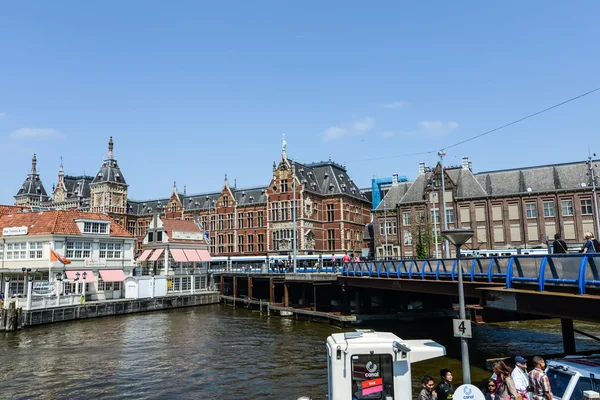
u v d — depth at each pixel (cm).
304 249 7075
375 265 3528
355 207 8206
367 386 1113
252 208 8112
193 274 6384
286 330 3759
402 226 6650
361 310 4178
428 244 5934
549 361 1386
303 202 7188
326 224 7738
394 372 1119
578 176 5747
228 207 8450
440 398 1216
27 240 5047
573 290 1526
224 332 3725
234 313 5091
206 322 4341
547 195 5762
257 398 2022
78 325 4194
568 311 1498
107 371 2528
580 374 1241
